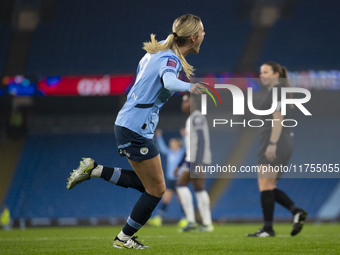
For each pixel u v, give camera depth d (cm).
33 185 7400
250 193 7069
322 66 8294
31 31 9200
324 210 6762
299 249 1492
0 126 8312
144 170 1325
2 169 7700
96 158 8038
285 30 9100
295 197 6981
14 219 6462
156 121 1335
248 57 8556
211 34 9075
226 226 4531
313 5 9475
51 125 8581
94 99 7950
